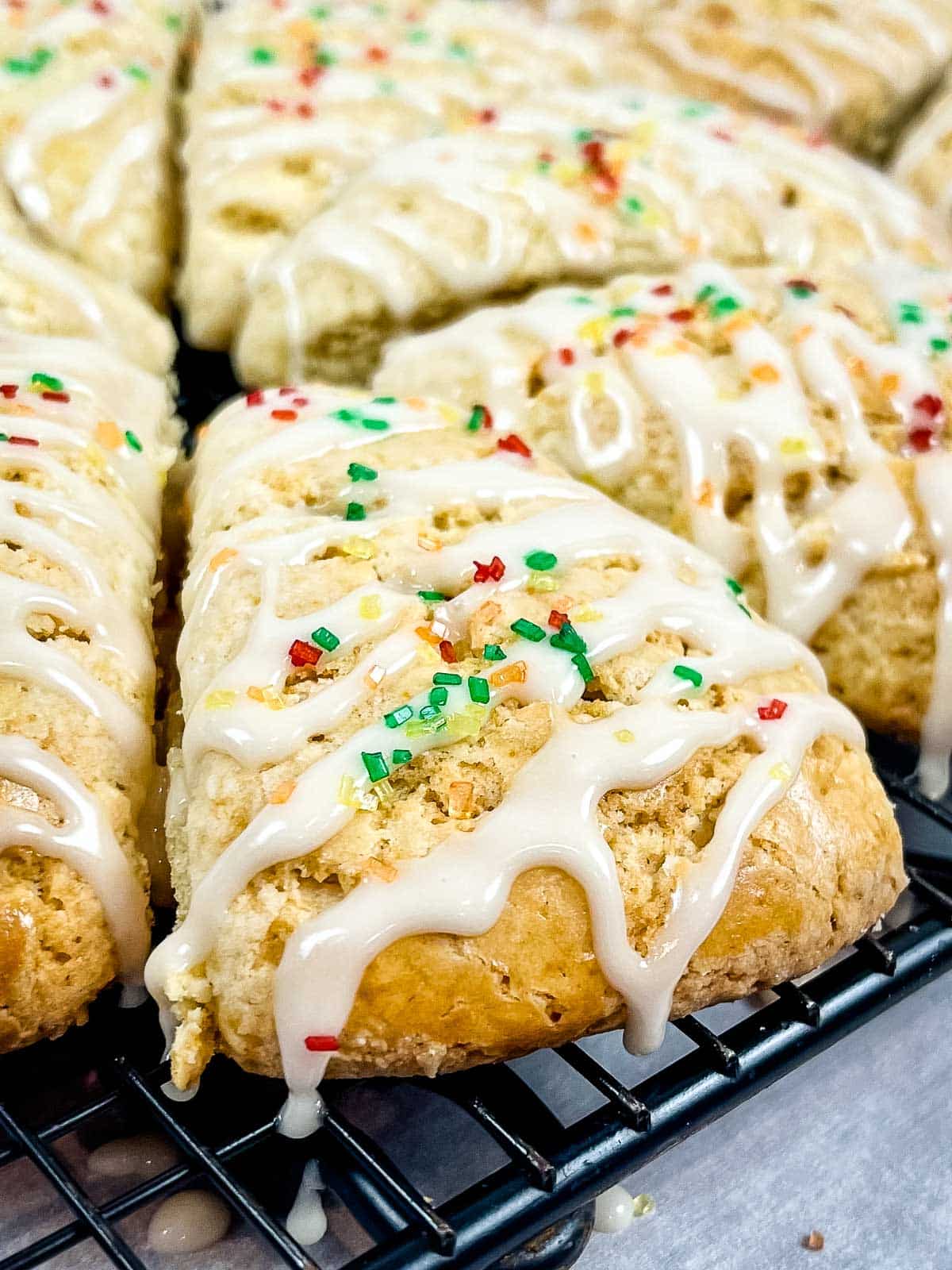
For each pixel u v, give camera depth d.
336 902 0.11
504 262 0.21
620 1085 0.12
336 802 0.12
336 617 0.13
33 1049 0.13
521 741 0.12
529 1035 0.12
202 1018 0.12
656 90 0.28
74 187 0.22
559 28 0.29
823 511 0.17
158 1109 0.12
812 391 0.18
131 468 0.16
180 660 0.14
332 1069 0.12
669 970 0.12
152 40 0.26
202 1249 0.12
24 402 0.16
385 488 0.15
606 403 0.18
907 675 0.16
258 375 0.21
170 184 0.24
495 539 0.14
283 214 0.22
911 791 0.16
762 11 0.30
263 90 0.24
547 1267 0.12
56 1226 0.12
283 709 0.12
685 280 0.20
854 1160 0.13
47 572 0.14
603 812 0.12
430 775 0.12
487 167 0.22
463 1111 0.13
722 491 0.17
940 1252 0.13
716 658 0.13
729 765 0.13
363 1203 0.11
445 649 0.13
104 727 0.13
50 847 0.12
